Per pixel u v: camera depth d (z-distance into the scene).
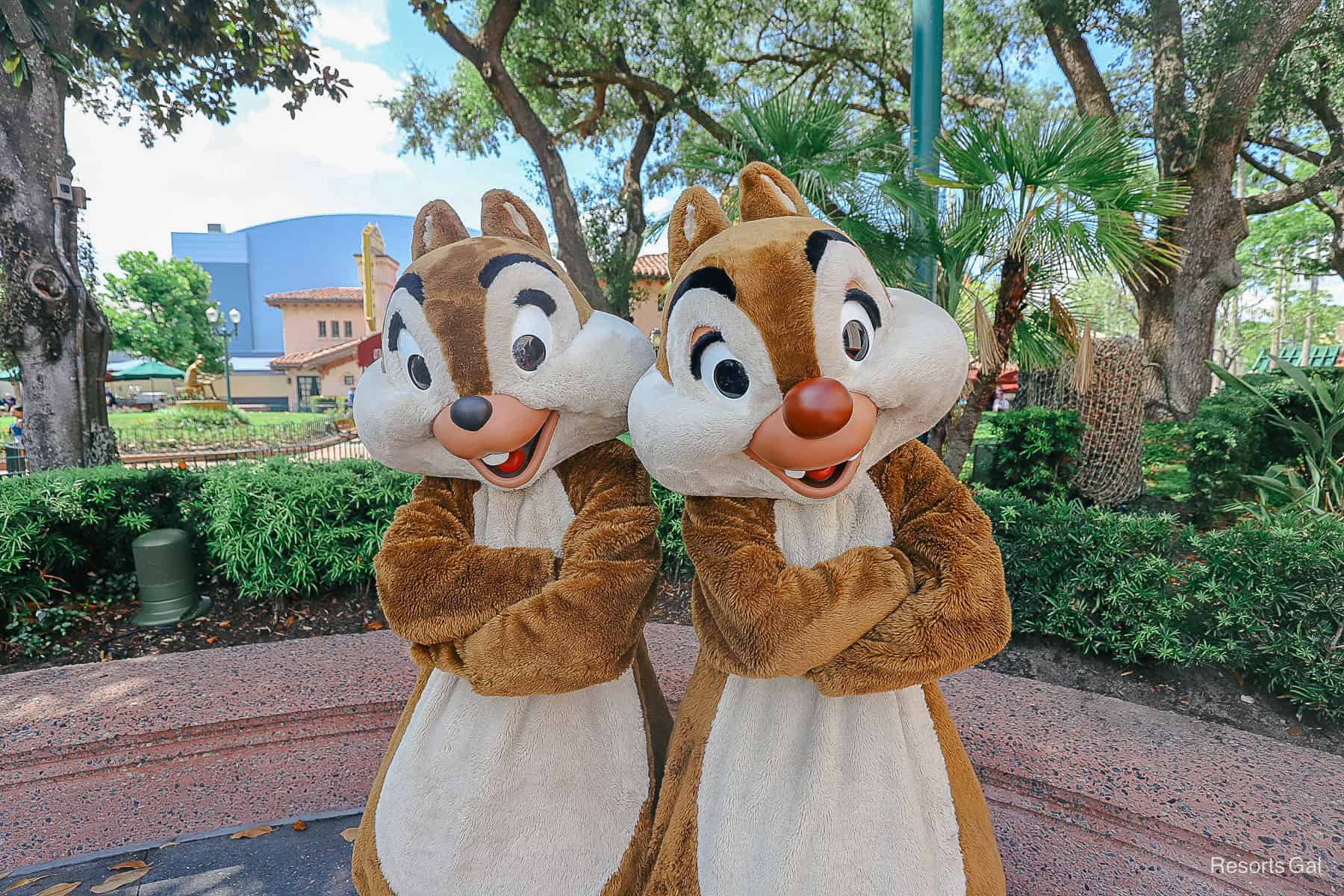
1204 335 9.72
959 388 1.38
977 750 2.38
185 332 39.59
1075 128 3.46
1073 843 2.12
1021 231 3.43
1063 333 4.15
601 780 1.56
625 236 11.49
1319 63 10.32
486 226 1.71
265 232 64.00
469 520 1.61
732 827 1.39
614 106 12.10
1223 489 5.36
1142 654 3.13
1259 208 11.81
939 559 1.32
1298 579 2.80
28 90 4.49
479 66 8.83
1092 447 5.76
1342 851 1.91
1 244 4.97
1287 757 2.36
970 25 10.95
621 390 1.50
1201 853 2.01
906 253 3.93
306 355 36.34
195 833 2.31
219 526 3.88
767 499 1.43
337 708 2.71
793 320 1.21
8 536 3.59
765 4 10.43
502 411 1.37
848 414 1.15
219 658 3.15
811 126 3.96
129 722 2.58
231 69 6.84
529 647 1.34
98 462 5.33
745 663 1.28
